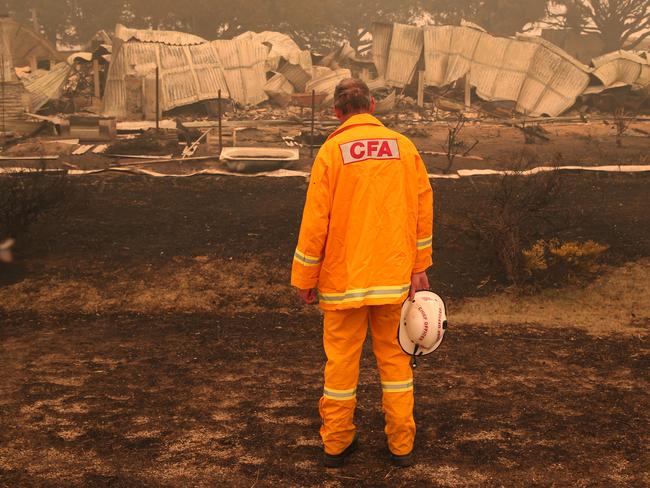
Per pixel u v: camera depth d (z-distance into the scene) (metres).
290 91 30.17
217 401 4.44
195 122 24.61
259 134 21.91
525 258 8.01
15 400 4.43
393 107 28.61
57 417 4.13
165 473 3.36
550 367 5.22
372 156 3.21
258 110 28.30
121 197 12.16
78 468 3.41
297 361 5.46
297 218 10.84
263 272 8.27
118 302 7.27
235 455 3.57
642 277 8.12
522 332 6.38
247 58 28.91
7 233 8.67
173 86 26.81
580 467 3.39
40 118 20.62
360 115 3.33
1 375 4.98
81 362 5.34
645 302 7.36
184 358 5.50
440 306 3.34
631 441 3.71
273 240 9.58
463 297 7.62
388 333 3.34
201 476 3.32
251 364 5.35
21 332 6.27
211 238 9.62
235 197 12.44
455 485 3.21
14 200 9.04
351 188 3.18
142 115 26.09
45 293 7.43
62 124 20.00
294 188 13.38
